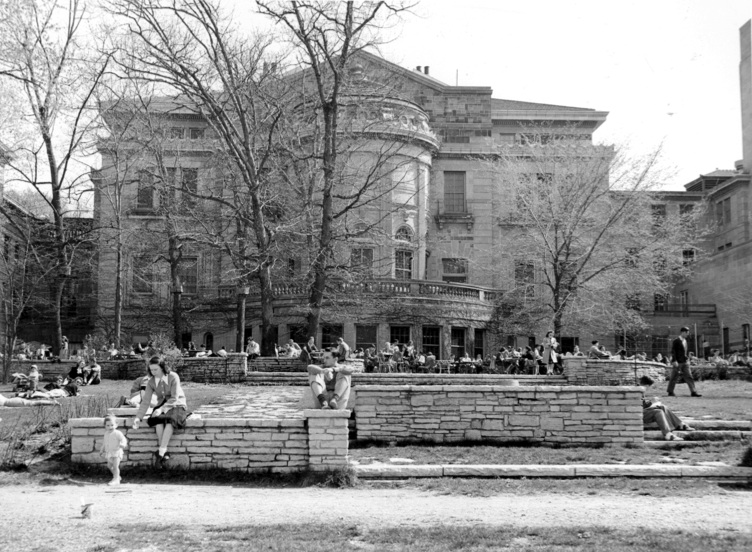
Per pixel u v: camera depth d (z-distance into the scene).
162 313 53.06
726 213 63.66
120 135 42.75
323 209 35.25
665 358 57.53
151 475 13.88
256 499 12.31
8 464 14.16
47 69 38.34
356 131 41.94
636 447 16.38
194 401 22.05
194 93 36.84
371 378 27.55
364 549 9.23
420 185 52.97
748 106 61.94
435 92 60.94
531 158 52.19
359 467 14.09
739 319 54.94
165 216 42.34
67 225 46.53
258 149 39.62
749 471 14.08
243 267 35.72
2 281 41.66
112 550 9.08
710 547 9.20
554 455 15.45
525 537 9.83
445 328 48.06
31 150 39.19
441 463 14.70
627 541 9.53
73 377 28.73
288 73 49.06
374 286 46.66
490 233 58.03
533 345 53.81
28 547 9.24
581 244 45.94
